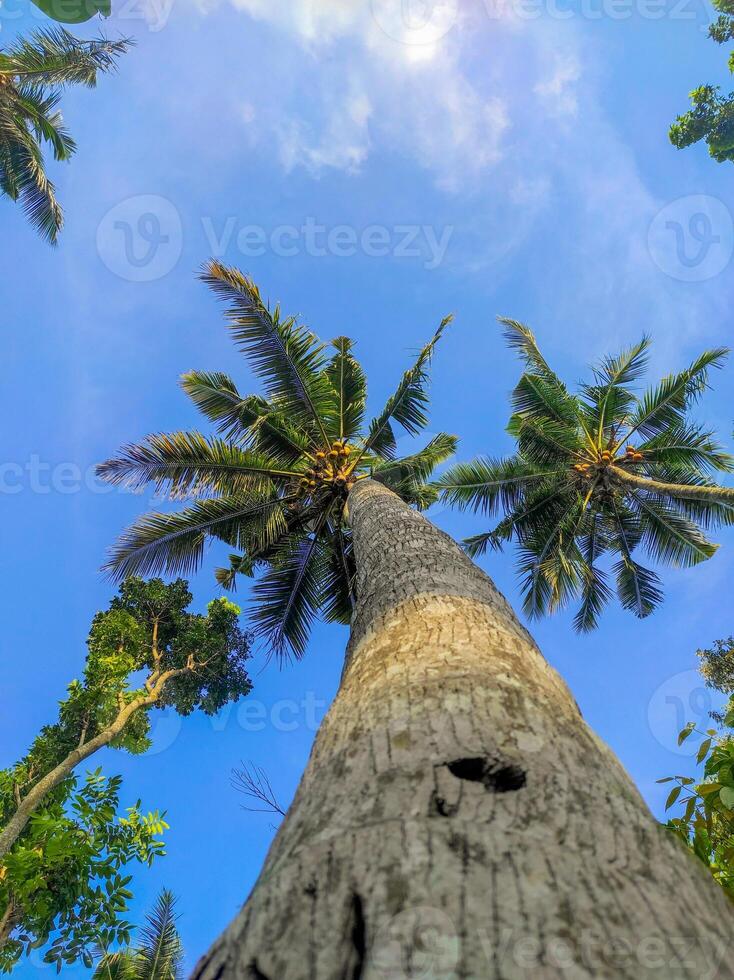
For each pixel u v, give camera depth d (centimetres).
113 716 1000
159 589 1288
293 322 857
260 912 91
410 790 110
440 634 193
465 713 137
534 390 1198
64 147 1373
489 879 85
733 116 1555
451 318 918
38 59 1216
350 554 956
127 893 716
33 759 892
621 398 1161
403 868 89
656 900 85
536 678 169
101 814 734
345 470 940
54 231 1324
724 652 1181
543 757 121
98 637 1081
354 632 272
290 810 132
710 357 1084
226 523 945
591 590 1294
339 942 80
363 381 1013
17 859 679
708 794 250
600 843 95
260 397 938
